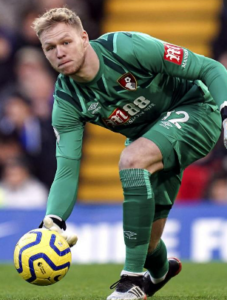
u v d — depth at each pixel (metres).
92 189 39.97
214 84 13.27
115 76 13.25
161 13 42.72
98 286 19.02
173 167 13.63
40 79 38.78
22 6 39.81
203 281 20.58
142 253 13.25
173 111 13.94
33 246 12.66
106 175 40.09
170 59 13.25
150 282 15.30
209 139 14.08
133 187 13.02
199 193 35.78
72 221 30.06
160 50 13.23
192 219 29.81
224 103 12.94
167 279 15.63
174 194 14.49
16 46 39.28
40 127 37.62
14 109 37.59
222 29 41.94
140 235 13.14
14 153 37.03
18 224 30.25
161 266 14.95
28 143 37.22
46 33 12.89
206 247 29.55
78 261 29.70
